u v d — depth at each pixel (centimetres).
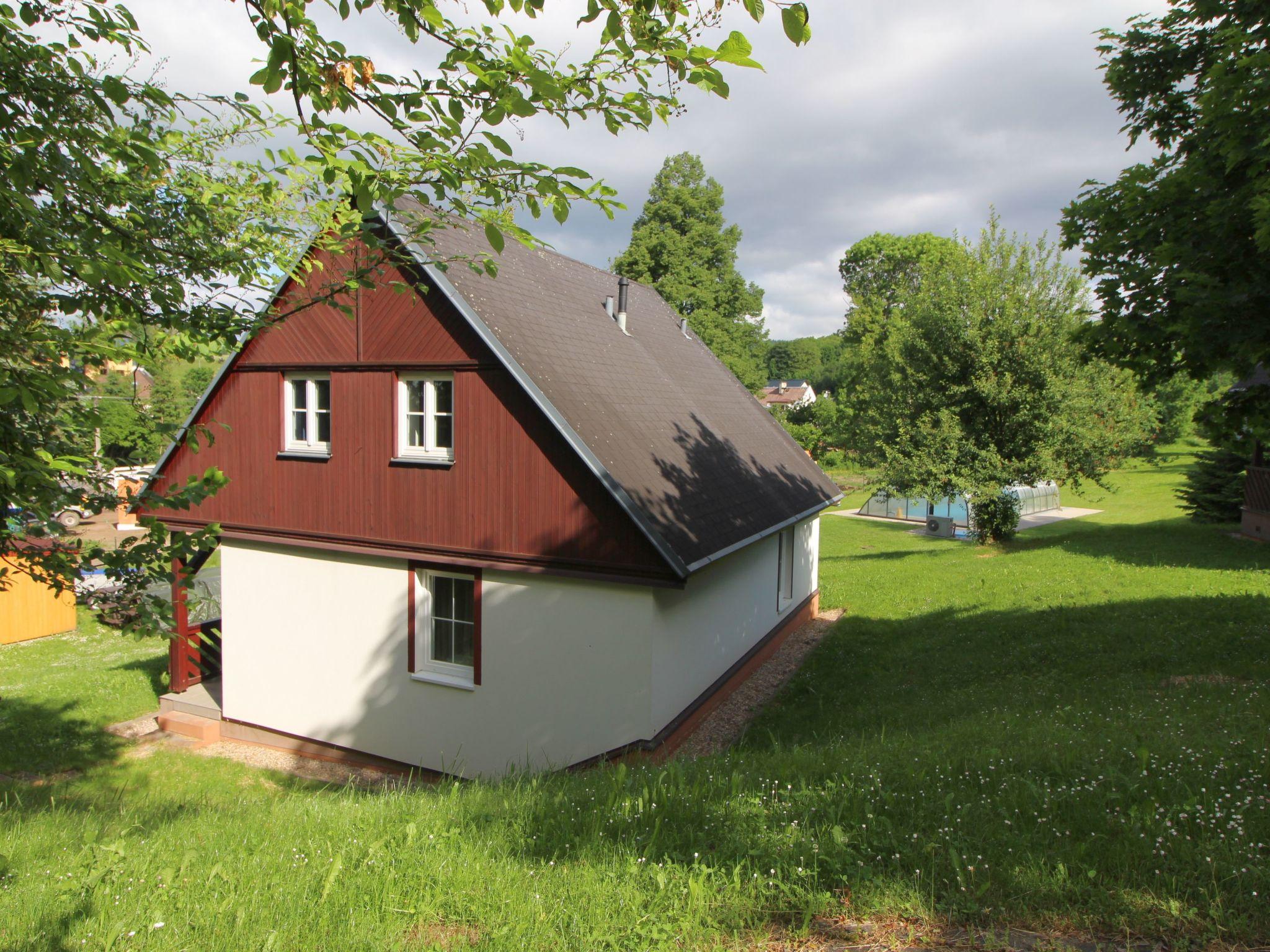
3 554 446
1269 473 1933
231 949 335
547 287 1255
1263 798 439
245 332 587
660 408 1194
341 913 366
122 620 477
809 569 1587
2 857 456
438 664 1017
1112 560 1784
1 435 419
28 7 423
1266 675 821
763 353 3738
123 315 515
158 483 1202
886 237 5628
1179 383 4747
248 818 539
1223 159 673
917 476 2159
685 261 3378
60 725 1178
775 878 370
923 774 538
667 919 350
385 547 1014
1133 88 820
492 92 352
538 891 380
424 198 421
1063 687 907
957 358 2198
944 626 1370
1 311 457
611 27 324
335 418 1048
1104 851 388
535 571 906
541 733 923
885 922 342
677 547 861
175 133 550
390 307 998
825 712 1020
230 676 1152
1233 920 320
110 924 356
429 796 597
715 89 345
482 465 945
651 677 859
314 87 351
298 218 601
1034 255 2158
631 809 482
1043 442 2105
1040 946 313
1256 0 675
